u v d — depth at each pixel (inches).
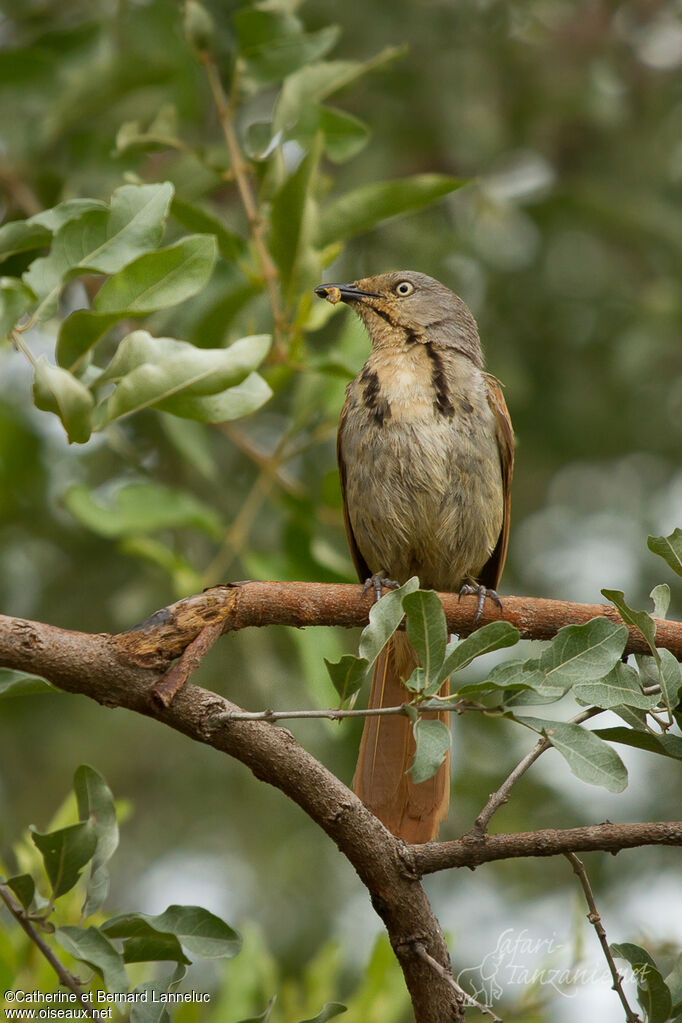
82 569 565.6
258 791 606.5
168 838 605.9
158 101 459.8
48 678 266.7
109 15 483.5
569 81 613.0
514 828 571.8
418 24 592.7
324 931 585.6
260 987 356.2
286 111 379.2
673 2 682.2
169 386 257.0
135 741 606.5
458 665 247.9
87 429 252.5
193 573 415.2
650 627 264.1
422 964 265.3
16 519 520.7
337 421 425.7
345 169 577.9
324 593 303.0
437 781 341.1
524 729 582.2
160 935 240.2
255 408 270.4
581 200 605.0
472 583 425.1
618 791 243.3
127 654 269.7
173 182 408.2
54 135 444.5
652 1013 257.8
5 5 500.7
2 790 582.2
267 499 506.0
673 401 628.1
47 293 263.4
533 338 617.6
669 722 267.3
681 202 629.0
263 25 384.2
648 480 639.8
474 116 598.2
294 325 358.6
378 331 432.5
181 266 261.4
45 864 232.8
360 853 264.7
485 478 411.5
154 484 408.2
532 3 626.8
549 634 329.7
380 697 387.9
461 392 413.4
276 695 527.2
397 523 408.2
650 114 645.9
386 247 590.6
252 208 374.9
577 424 608.1
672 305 587.2
